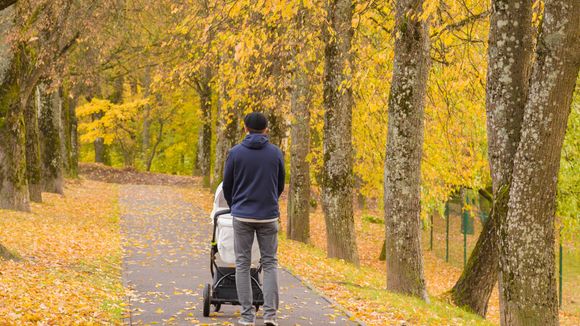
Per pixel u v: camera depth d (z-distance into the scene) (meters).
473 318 13.19
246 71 21.02
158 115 59.22
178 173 73.81
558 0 7.44
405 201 13.68
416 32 13.02
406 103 13.29
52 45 25.31
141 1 28.64
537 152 7.70
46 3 24.36
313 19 18.06
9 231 18.06
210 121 46.12
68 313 9.32
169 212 31.84
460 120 19.83
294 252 19.52
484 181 22.94
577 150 19.06
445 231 34.66
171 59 32.59
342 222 19.88
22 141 24.42
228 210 9.41
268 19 14.87
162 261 15.96
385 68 17.56
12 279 11.01
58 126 35.16
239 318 9.47
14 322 8.33
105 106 54.25
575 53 7.46
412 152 13.47
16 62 23.66
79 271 13.11
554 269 7.95
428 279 27.59
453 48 16.28
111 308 9.91
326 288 13.41
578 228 20.47
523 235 7.87
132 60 37.62
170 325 9.03
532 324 7.91
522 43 8.36
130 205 34.62
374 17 17.31
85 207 31.05
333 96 19.06
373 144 22.42
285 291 12.16
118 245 18.81
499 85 8.41
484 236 16.16
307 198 25.58
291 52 21.30
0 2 12.37
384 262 30.86
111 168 59.38
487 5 14.06
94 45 30.19
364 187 24.98
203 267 15.08
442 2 13.45
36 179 29.03
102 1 26.98
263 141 8.57
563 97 7.59
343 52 18.47
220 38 14.54
